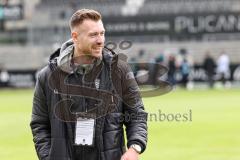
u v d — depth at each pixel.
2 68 66.12
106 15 68.88
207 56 62.59
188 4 70.62
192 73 64.06
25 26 70.44
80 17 8.27
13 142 24.95
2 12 70.62
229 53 68.06
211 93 53.25
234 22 68.12
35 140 8.73
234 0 70.12
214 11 68.62
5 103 45.69
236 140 24.95
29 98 50.75
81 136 8.41
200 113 35.31
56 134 8.47
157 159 20.59
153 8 70.56
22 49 69.62
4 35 70.94
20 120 33.28
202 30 68.62
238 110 37.16
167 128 28.72
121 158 8.47
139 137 8.45
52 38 67.06
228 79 64.12
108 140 8.40
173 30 68.56
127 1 71.19
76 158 8.47
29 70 66.00
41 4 70.44
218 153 21.77
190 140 25.05
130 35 68.44
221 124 30.28
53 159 8.45
